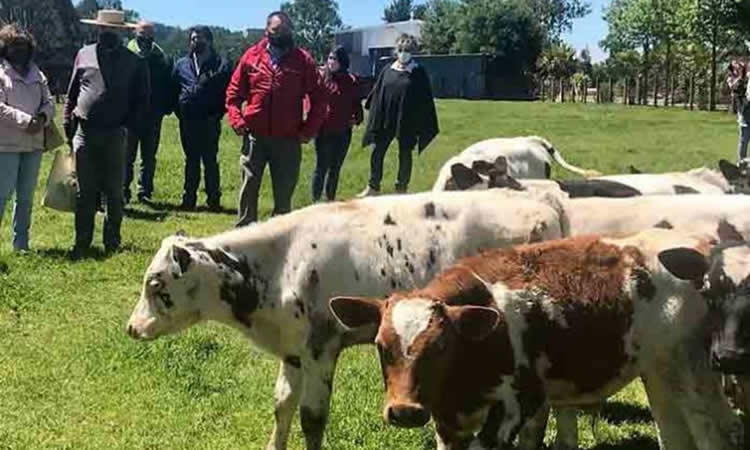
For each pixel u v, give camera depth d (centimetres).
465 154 1164
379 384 855
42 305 1057
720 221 750
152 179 1677
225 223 1519
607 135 3153
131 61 1263
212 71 1611
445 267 691
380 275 682
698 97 5538
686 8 5381
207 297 691
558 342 579
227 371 884
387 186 1933
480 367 565
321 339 681
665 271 580
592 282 581
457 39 7950
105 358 897
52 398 813
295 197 1750
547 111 4541
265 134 1116
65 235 1420
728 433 588
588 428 791
